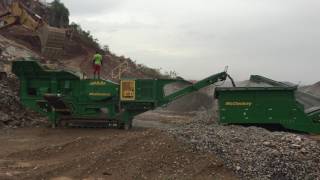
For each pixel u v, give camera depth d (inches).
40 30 1084.5
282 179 442.9
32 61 830.5
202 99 1338.6
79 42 1968.5
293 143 533.6
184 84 861.2
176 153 479.8
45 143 665.6
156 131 536.1
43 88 848.3
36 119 901.2
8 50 1327.5
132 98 826.2
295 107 731.4
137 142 514.0
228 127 670.5
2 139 699.4
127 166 467.5
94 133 779.4
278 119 732.7
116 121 835.4
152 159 472.1
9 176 453.4
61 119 847.7
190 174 449.4
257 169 453.7
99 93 834.2
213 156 473.4
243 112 738.8
